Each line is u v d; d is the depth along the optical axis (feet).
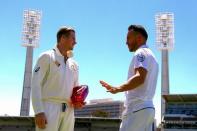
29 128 144.05
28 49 253.85
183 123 181.16
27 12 260.83
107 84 15.26
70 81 17.52
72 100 17.53
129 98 15.52
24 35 255.70
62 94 17.03
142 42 16.07
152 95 15.62
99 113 241.76
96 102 274.36
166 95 185.68
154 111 15.51
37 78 16.80
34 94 16.55
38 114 16.29
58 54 17.38
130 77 15.61
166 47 255.29
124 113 15.78
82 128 140.56
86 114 279.28
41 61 16.97
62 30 17.56
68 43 17.54
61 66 17.20
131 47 16.33
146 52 15.39
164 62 252.21
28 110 242.58
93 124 140.56
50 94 16.89
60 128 17.30
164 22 257.96
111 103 258.57
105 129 140.46
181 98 181.88
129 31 16.26
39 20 261.65
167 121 186.50
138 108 15.15
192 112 183.62
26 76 247.70
